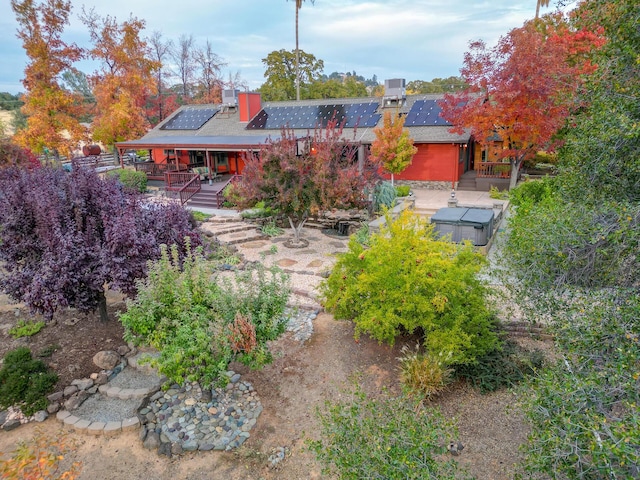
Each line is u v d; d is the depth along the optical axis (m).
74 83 47.88
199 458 5.38
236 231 14.77
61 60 28.81
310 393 6.56
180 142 22.98
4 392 6.20
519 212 10.02
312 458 5.34
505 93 15.65
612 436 2.71
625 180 5.17
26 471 4.64
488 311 6.92
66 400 6.39
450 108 18.92
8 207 7.59
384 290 6.92
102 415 6.12
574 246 4.66
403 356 7.41
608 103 5.31
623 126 4.62
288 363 7.34
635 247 4.09
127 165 31.16
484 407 6.19
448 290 6.77
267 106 28.72
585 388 3.37
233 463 5.29
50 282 6.78
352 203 12.48
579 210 5.05
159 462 5.31
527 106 15.77
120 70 33.28
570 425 3.04
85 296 7.20
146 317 6.01
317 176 11.66
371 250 7.34
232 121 28.39
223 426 5.90
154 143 23.22
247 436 5.71
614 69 5.41
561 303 4.71
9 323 8.45
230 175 25.20
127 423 5.85
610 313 3.80
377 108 24.97
